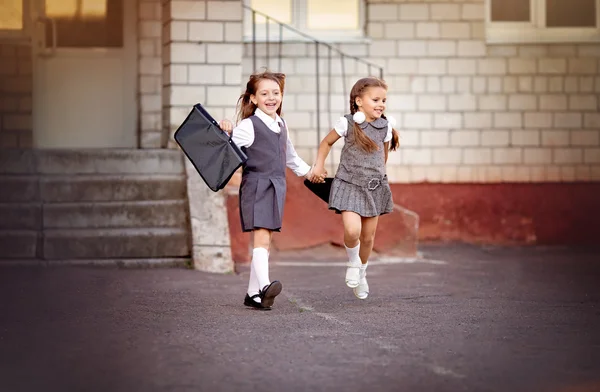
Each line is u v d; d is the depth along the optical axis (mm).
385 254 11734
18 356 5859
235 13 11914
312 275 10141
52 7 12992
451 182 13398
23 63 12930
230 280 9508
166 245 10539
